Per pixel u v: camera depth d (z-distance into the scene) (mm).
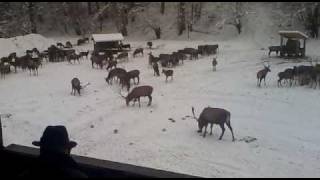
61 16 63812
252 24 51219
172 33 54750
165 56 36000
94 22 61344
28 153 3705
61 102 24875
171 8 59406
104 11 60750
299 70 27750
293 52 37812
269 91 26547
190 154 16094
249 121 20547
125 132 19094
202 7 57031
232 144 17172
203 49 41406
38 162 3123
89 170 3463
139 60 39719
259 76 28016
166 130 19156
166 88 28094
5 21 57688
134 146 17156
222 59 38812
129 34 57500
